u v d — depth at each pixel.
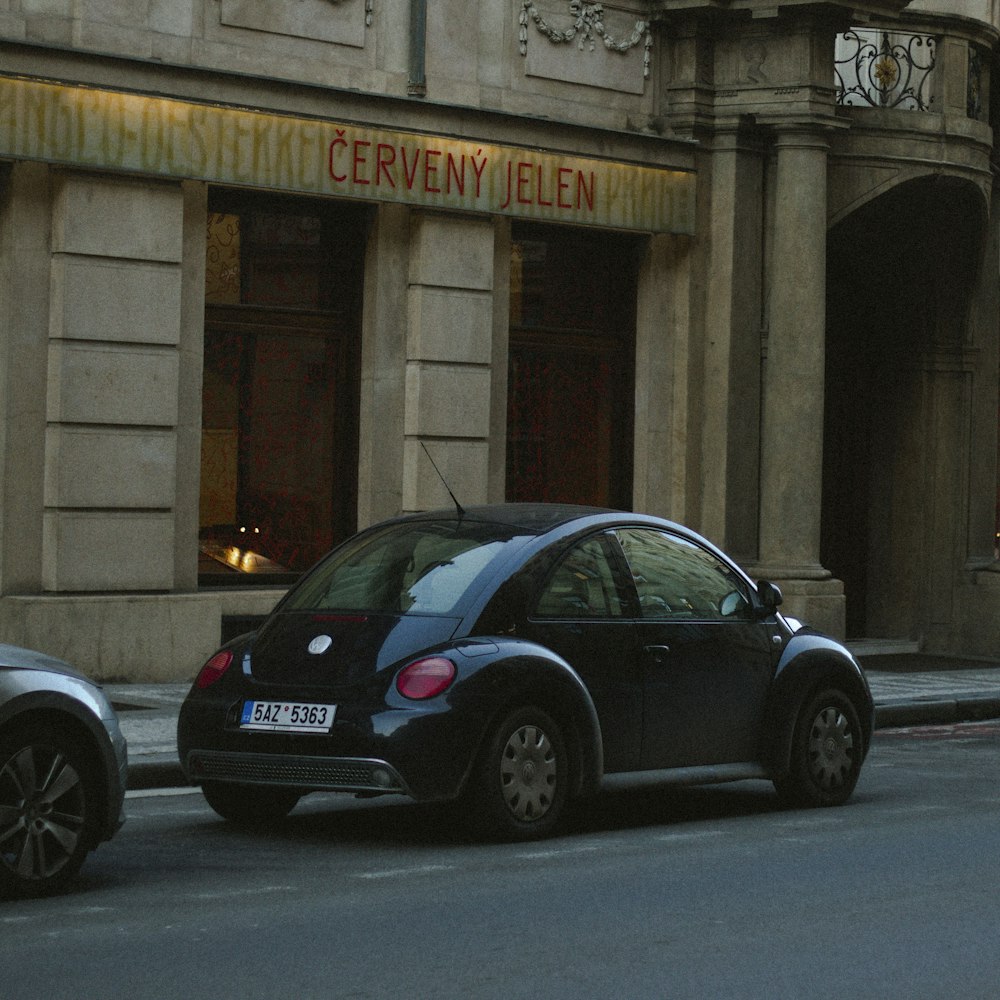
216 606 25.56
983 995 9.78
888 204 33.38
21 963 10.23
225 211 26.55
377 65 27.62
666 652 15.39
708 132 31.33
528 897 12.23
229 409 26.75
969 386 35.78
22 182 24.20
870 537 36.16
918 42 32.84
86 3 24.50
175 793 17.27
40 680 12.06
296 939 10.89
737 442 31.33
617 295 31.36
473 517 15.51
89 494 24.61
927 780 19.11
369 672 14.00
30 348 24.33
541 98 29.67
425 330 28.09
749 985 9.91
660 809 16.69
